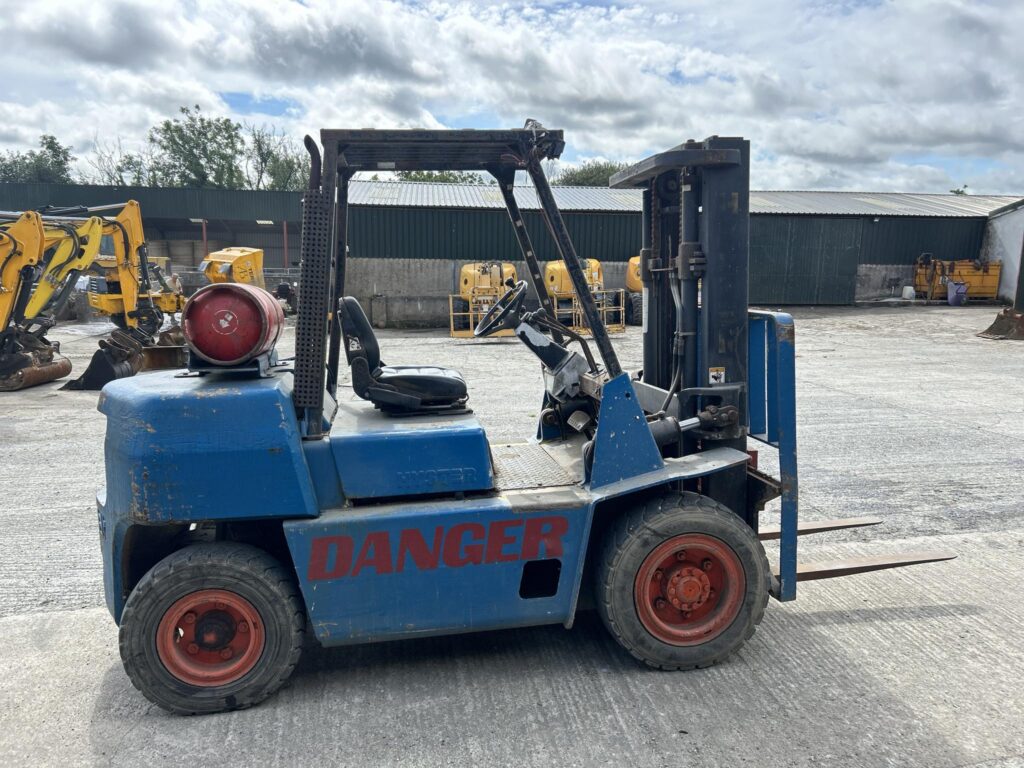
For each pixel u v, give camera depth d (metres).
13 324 11.19
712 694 3.03
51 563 4.58
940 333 17.62
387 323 21.19
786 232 23.94
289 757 2.67
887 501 5.55
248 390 2.86
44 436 8.00
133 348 11.98
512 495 3.12
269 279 24.28
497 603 3.06
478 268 18.17
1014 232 24.55
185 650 2.95
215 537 3.47
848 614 3.77
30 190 29.11
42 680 3.24
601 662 3.30
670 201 3.73
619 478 3.17
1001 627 3.62
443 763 2.61
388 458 2.99
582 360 3.84
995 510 5.34
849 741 2.70
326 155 2.93
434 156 3.30
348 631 2.98
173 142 52.53
